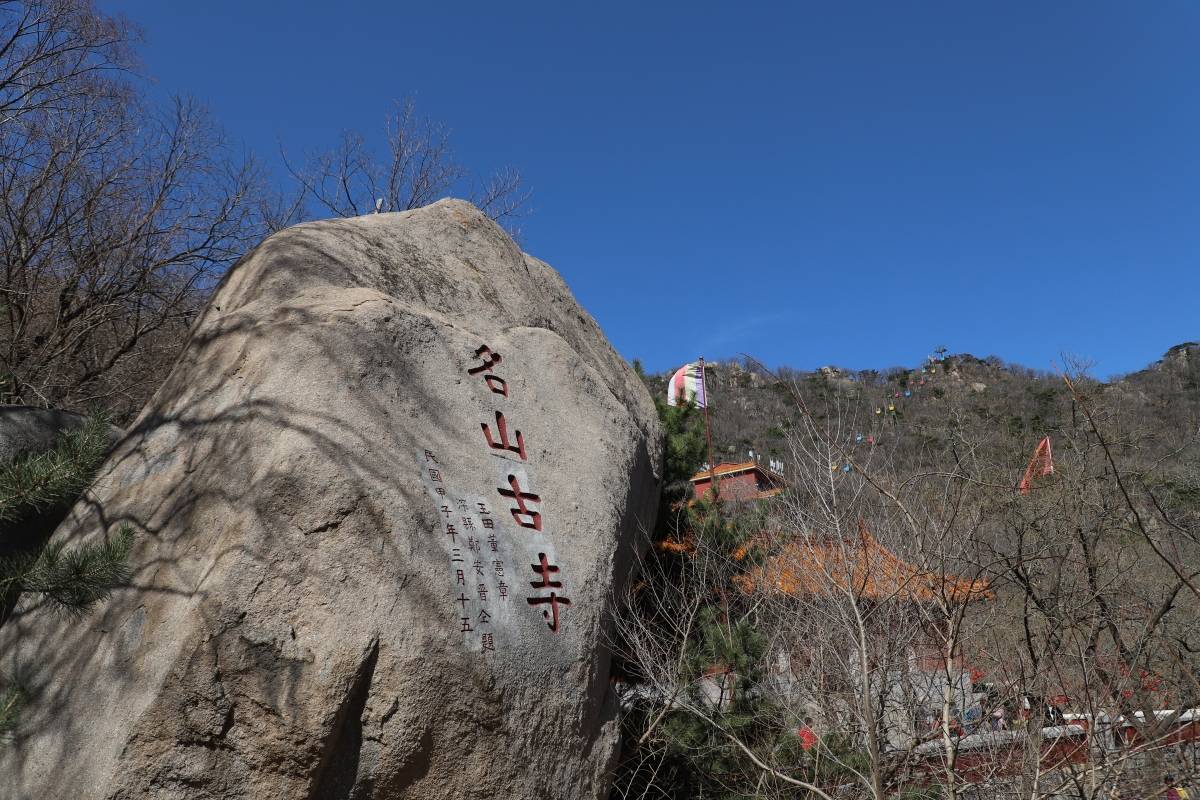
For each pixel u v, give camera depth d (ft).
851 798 16.63
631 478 18.52
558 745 14.03
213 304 16.15
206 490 12.63
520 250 22.97
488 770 12.91
